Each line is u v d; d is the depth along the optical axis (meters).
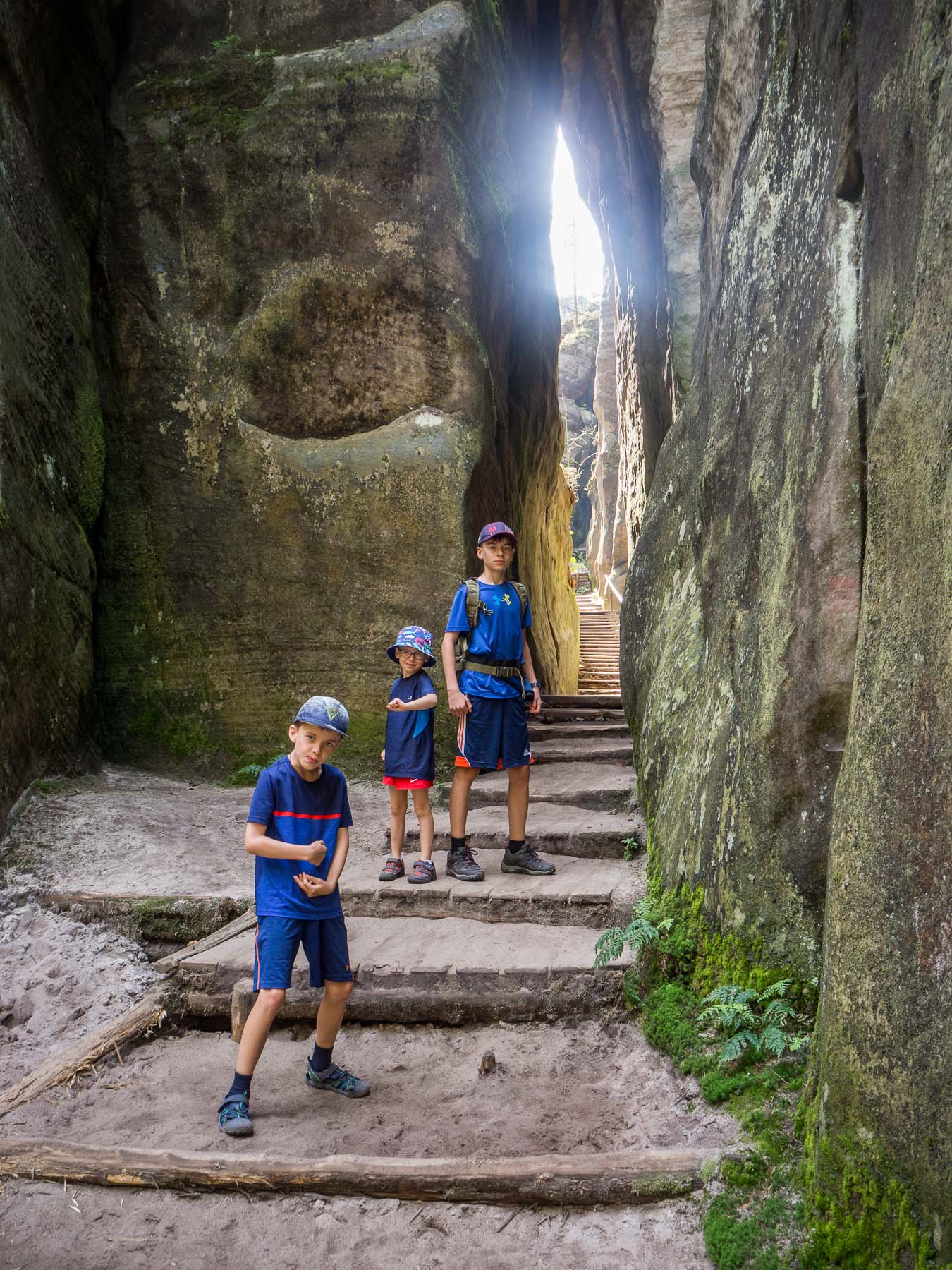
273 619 6.93
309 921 3.22
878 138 2.97
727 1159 2.69
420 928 4.31
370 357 7.09
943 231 2.37
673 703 4.83
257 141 7.12
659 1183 2.67
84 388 6.71
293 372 7.08
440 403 7.11
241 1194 2.80
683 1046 3.32
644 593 6.11
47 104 6.43
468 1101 3.26
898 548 2.48
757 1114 2.84
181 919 4.43
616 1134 2.99
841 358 3.23
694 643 4.83
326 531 6.94
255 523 6.97
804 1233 2.40
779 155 4.32
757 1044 3.04
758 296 4.42
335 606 6.91
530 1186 2.71
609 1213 2.67
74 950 4.28
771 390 3.98
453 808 4.77
